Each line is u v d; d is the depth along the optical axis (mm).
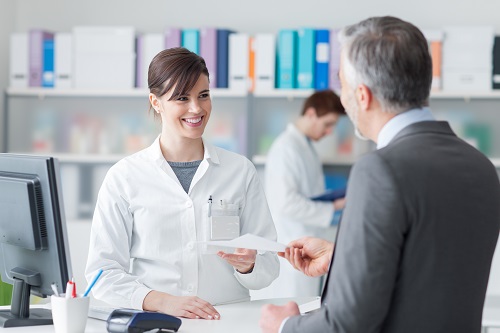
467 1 4926
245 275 2473
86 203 4910
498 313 4047
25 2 5188
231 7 5074
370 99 1646
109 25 5152
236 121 4887
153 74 2447
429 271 1539
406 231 1526
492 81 4602
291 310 1758
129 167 2506
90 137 5008
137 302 2301
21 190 2084
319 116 4508
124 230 2467
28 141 5047
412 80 1604
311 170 4562
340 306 1531
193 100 2430
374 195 1512
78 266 4676
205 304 2258
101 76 4805
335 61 4645
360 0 4992
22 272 2184
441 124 1660
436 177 1546
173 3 5109
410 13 4961
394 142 1605
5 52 5066
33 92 4840
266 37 4680
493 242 1653
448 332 1568
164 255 2457
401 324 1555
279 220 4559
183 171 2537
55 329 1984
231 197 2539
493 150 4750
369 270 1497
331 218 4414
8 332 2049
